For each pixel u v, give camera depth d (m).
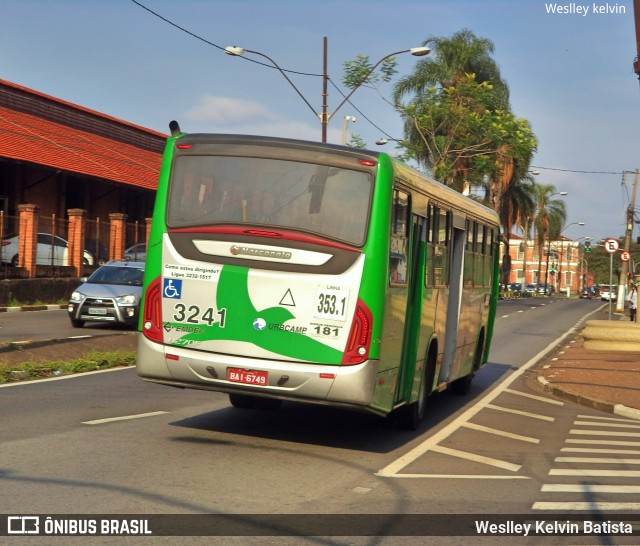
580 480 9.09
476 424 13.03
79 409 11.81
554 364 22.73
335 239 9.56
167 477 8.01
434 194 11.90
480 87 49.91
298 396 9.57
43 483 7.54
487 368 22.50
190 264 9.81
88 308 24.05
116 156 47.91
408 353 11.00
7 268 32.91
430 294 11.84
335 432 11.35
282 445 10.11
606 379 19.11
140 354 10.01
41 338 20.84
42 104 46.31
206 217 9.86
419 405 12.09
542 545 6.60
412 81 58.50
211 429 10.82
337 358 9.46
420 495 8.00
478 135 49.44
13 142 39.12
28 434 9.77
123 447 9.31
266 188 9.75
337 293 9.48
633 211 62.72
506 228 68.25
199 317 9.77
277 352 9.56
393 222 9.88
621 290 60.25
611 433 12.83
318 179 9.70
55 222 35.81
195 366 9.76
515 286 99.50
